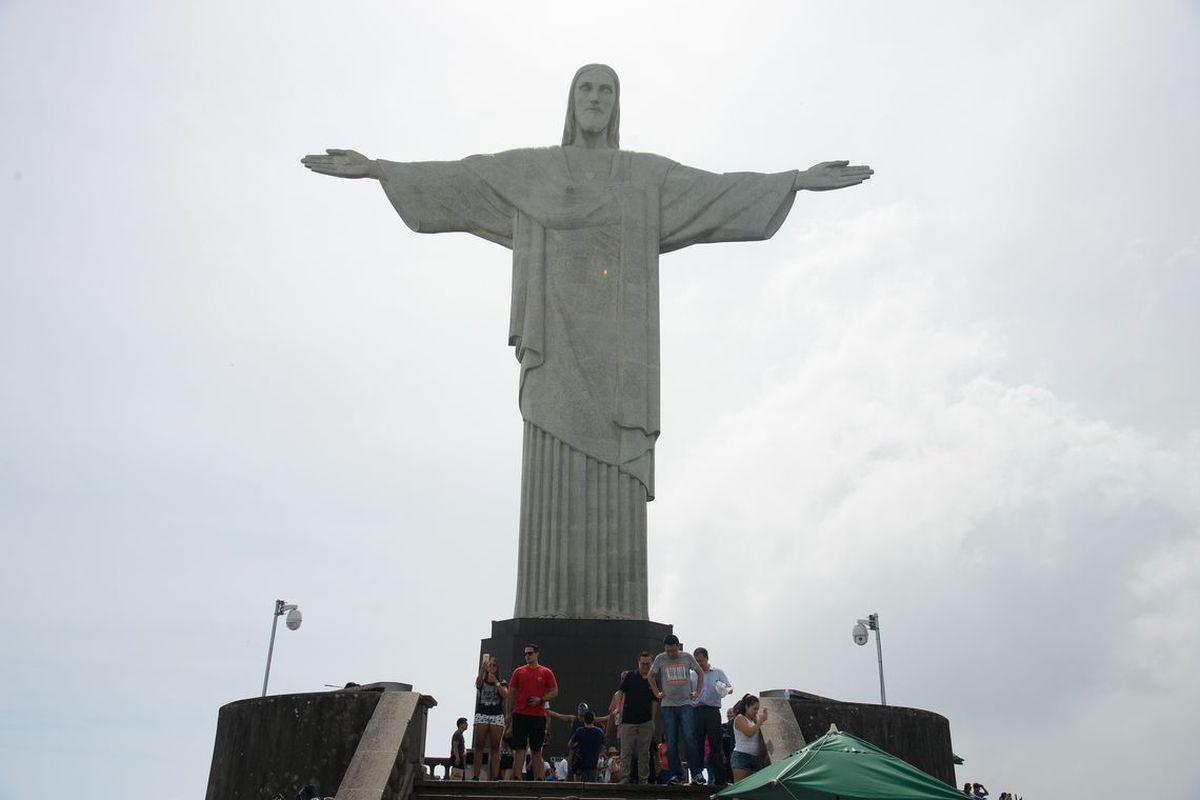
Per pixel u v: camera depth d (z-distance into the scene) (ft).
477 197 101.45
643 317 98.02
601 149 103.81
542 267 98.48
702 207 101.91
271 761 63.21
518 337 97.66
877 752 48.73
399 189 100.48
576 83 104.73
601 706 85.71
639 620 88.94
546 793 61.77
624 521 92.89
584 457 93.81
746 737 61.87
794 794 47.29
